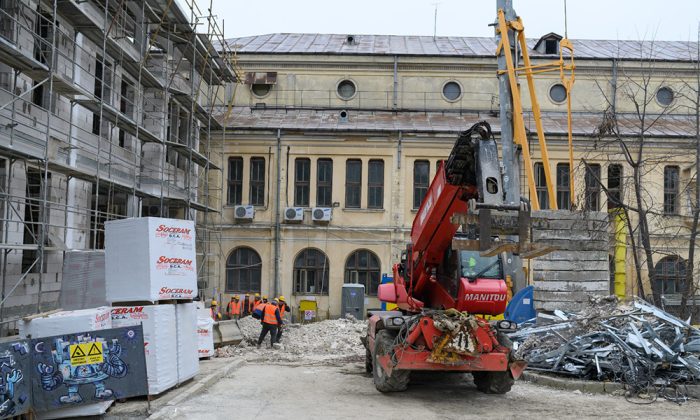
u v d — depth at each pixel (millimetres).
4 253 14820
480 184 10016
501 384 12062
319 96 35719
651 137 31609
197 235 31391
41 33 17547
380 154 32438
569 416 10344
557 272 18281
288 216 31891
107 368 9773
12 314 15734
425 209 12305
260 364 17000
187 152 25859
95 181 18641
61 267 18125
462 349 11203
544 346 14422
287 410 10609
